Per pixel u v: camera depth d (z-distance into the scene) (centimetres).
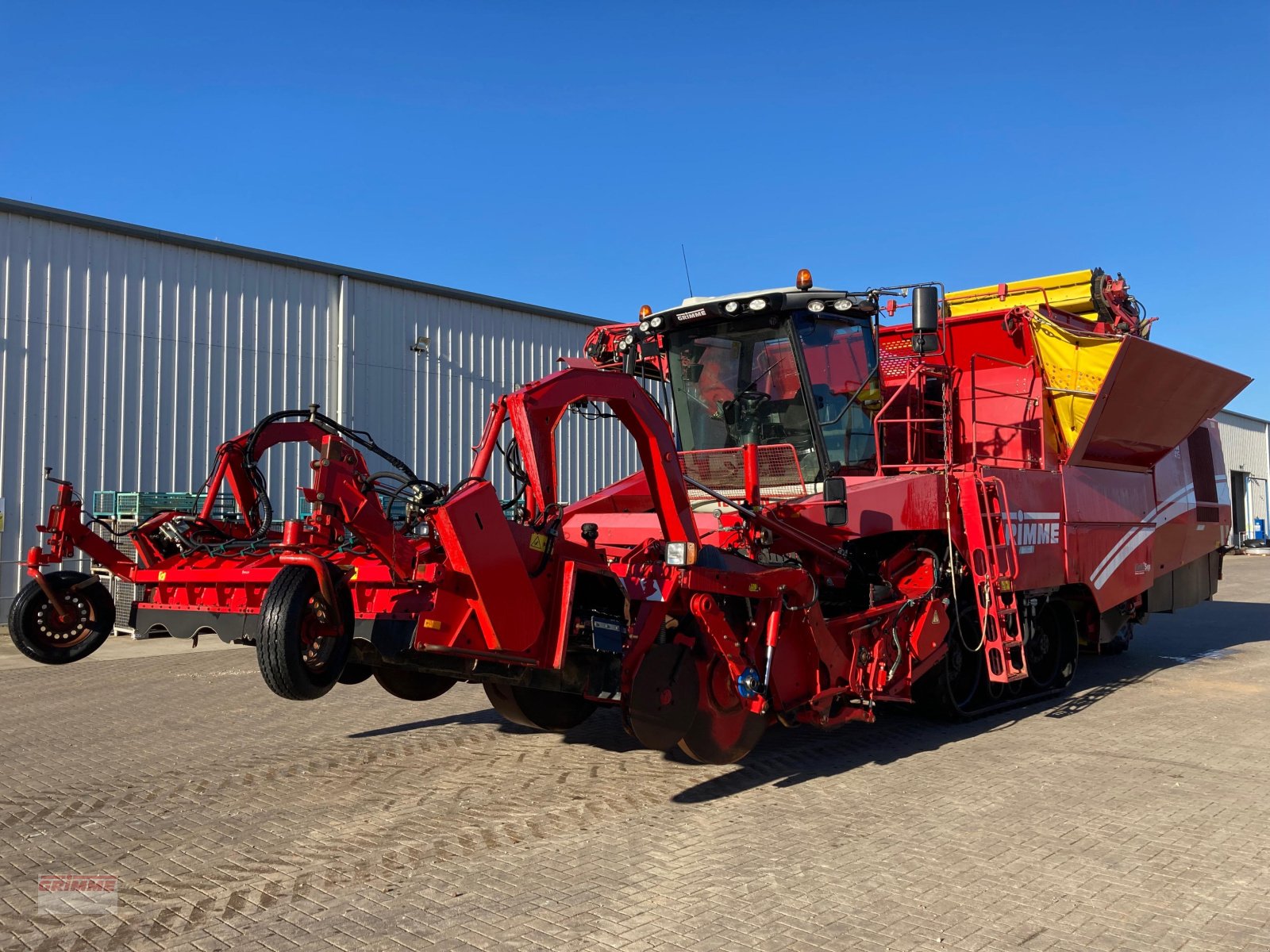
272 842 512
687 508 594
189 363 1647
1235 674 1077
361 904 427
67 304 1527
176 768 669
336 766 673
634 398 581
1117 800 580
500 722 820
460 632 486
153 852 497
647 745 565
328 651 475
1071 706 891
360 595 522
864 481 739
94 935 396
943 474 781
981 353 951
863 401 820
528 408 529
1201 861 474
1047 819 544
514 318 2106
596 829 530
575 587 528
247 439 637
